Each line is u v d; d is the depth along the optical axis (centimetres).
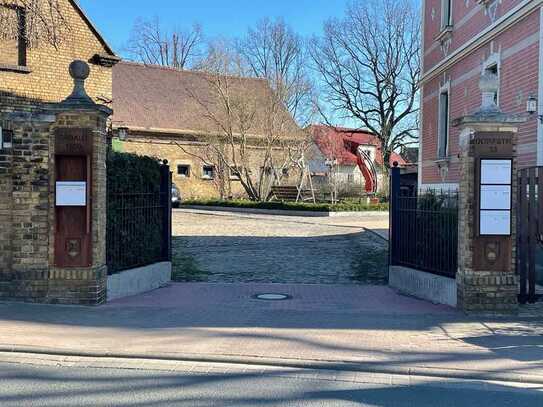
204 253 1639
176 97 4372
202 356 666
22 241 909
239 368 642
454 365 639
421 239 1059
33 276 909
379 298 1008
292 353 679
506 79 1347
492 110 875
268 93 3691
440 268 1000
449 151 1748
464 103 1633
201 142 3975
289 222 2744
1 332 748
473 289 870
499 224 866
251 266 1402
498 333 773
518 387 588
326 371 636
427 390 577
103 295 933
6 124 904
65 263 908
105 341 718
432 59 1955
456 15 1708
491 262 868
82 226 908
